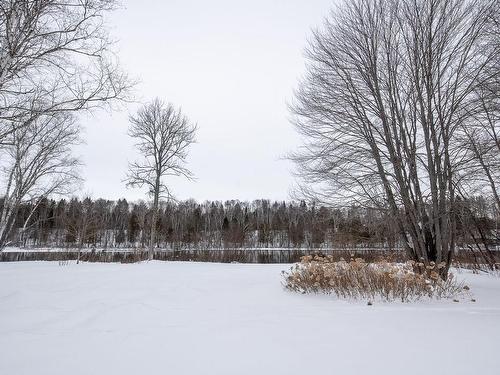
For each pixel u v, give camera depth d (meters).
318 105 9.57
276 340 3.61
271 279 9.51
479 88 7.95
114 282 8.60
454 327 4.15
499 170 8.39
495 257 12.24
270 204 80.94
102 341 3.55
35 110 6.59
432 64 8.38
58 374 2.69
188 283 8.58
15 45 6.11
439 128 8.34
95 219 22.39
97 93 7.08
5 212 17.64
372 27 9.19
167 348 3.34
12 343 3.46
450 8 8.57
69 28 6.76
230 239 41.34
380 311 5.15
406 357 3.07
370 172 8.66
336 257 12.68
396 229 8.62
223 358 3.06
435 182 7.78
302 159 9.62
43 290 7.06
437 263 7.53
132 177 22.72
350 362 2.95
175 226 51.84
